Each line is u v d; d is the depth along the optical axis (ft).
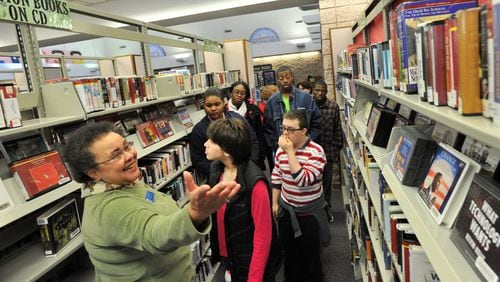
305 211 7.88
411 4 4.08
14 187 5.00
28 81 6.34
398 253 4.40
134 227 3.27
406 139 4.55
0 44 26.78
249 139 5.89
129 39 9.47
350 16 19.72
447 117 2.52
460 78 2.47
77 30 7.29
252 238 5.93
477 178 2.81
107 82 7.46
